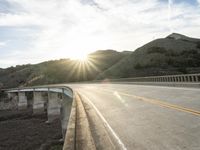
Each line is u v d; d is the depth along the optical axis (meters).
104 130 10.16
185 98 16.36
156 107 14.33
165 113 11.98
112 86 49.69
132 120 11.56
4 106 130.75
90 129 10.66
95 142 8.34
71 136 6.92
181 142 7.12
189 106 12.88
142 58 108.44
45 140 45.62
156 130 8.95
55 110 71.38
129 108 15.63
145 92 25.86
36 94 96.19
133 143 7.73
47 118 76.50
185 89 22.70
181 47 113.38
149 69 93.12
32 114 91.06
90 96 29.66
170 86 29.77
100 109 17.17
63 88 58.28
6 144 46.81
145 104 16.38
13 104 133.00
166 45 120.12
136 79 52.12
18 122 72.31
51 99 72.56
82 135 8.70
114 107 17.20
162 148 6.84
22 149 42.09
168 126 9.27
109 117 13.33
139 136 8.49
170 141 7.37
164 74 81.06
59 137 46.44
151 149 6.89
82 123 11.16
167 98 17.84
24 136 51.69
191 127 8.62
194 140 7.12
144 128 9.57
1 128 64.88
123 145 7.65
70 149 5.58
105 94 30.47
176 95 18.89
